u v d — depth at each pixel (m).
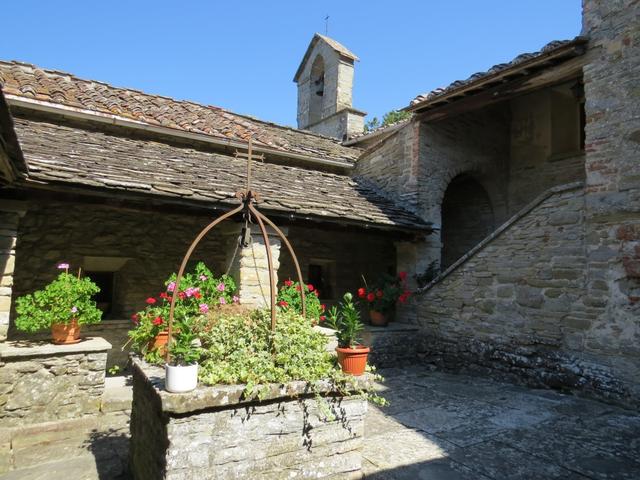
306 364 3.14
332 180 9.07
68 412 4.87
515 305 6.53
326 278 9.54
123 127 7.52
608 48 5.63
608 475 3.40
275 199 6.43
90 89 8.24
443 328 7.59
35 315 4.91
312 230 9.09
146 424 3.13
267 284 6.40
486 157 9.55
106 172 5.45
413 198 8.44
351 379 3.16
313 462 3.02
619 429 4.39
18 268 6.23
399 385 6.25
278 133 10.30
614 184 5.45
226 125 9.05
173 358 2.75
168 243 7.38
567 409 5.03
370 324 8.15
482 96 7.20
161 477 2.60
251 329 3.28
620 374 5.22
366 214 7.35
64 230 6.59
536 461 3.63
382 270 9.84
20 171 4.44
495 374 6.62
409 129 8.72
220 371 2.84
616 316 5.32
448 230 10.82
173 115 8.44
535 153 9.48
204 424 2.64
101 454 4.04
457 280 7.45
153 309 5.23
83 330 6.62
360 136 11.23
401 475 3.34
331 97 12.88
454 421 4.63
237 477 2.71
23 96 6.57
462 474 3.38
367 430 4.33
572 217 5.90
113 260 7.06
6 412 4.57
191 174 6.52
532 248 6.38
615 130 5.50
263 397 2.75
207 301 5.74
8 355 4.56
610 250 5.43
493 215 9.89
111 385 5.80
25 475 3.60
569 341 5.81
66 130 6.86
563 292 5.93
